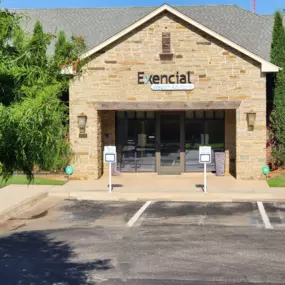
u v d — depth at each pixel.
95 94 18.62
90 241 10.12
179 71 18.44
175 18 18.33
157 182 18.50
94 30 25.17
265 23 25.00
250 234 10.66
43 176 19.25
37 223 12.06
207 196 15.62
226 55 18.30
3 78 4.90
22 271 8.15
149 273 7.94
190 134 20.89
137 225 11.71
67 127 5.50
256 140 18.34
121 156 21.06
